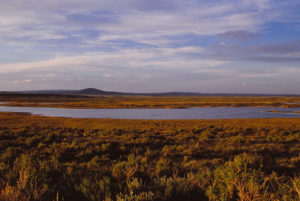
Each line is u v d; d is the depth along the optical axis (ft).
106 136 48.42
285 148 34.78
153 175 17.37
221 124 84.12
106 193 12.48
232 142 40.81
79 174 17.53
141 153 31.04
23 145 35.63
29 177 14.26
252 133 58.95
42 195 12.41
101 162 23.72
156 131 58.75
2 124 74.69
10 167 20.20
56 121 92.68
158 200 12.39
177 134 54.60
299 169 20.66
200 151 30.37
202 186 13.92
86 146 34.37
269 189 13.17
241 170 14.44
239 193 12.06
